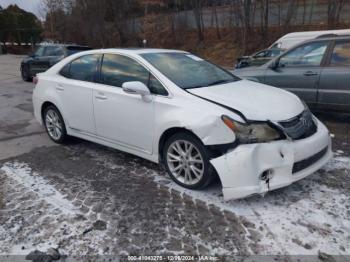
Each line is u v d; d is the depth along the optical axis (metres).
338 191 3.33
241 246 2.55
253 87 3.93
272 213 2.96
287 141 3.07
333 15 20.66
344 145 4.66
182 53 4.54
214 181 3.62
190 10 28.50
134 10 32.34
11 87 11.67
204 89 3.55
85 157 4.50
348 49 5.36
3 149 4.94
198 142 3.23
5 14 45.12
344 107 5.44
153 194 3.39
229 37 25.14
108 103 4.07
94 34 32.97
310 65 5.75
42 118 5.31
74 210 3.12
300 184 3.49
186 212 3.03
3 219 3.00
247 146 2.96
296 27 22.33
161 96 3.56
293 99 3.66
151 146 3.72
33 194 3.45
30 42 45.84
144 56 3.97
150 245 2.60
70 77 4.73
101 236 2.72
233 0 23.19
